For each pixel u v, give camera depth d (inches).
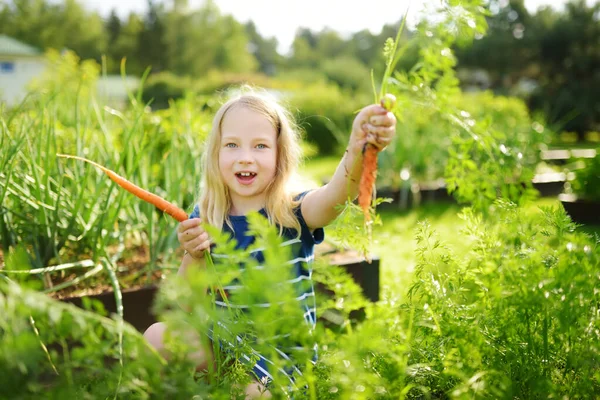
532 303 49.6
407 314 57.7
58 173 108.5
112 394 42.4
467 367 50.6
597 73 1084.5
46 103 109.7
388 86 73.6
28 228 99.3
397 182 272.5
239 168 78.8
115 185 112.3
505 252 54.1
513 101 409.4
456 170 80.7
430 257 60.7
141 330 97.2
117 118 157.0
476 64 1226.0
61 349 83.7
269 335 43.8
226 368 56.4
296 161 84.1
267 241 42.6
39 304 34.9
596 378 51.9
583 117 985.5
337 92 622.2
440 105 76.3
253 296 42.4
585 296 49.6
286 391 48.9
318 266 53.2
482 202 78.1
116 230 119.2
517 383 52.0
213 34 2161.7
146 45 2073.1
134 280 104.2
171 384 42.8
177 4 2142.0
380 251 161.9
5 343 34.8
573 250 49.6
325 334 47.3
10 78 1396.4
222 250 42.5
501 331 53.7
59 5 1911.9
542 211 58.0
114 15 2105.1
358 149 63.6
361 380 42.9
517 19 1263.5
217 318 41.5
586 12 1149.1
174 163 124.0
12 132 111.6
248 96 82.9
